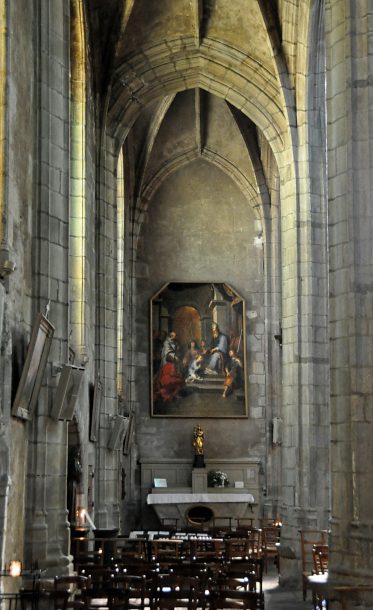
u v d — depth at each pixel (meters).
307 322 24.33
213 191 34.91
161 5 25.75
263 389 33.84
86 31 22.61
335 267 15.26
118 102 26.62
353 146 15.14
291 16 24.88
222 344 34.06
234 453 33.41
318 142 25.17
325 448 23.83
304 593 20.05
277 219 34.06
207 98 32.97
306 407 23.95
